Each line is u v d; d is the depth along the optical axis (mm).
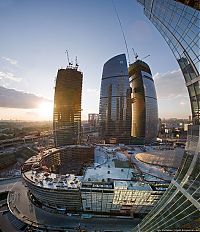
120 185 124125
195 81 53438
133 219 125688
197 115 53469
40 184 129250
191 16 53219
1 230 114062
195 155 52688
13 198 150750
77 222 120062
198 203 45562
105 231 110812
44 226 113938
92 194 120750
